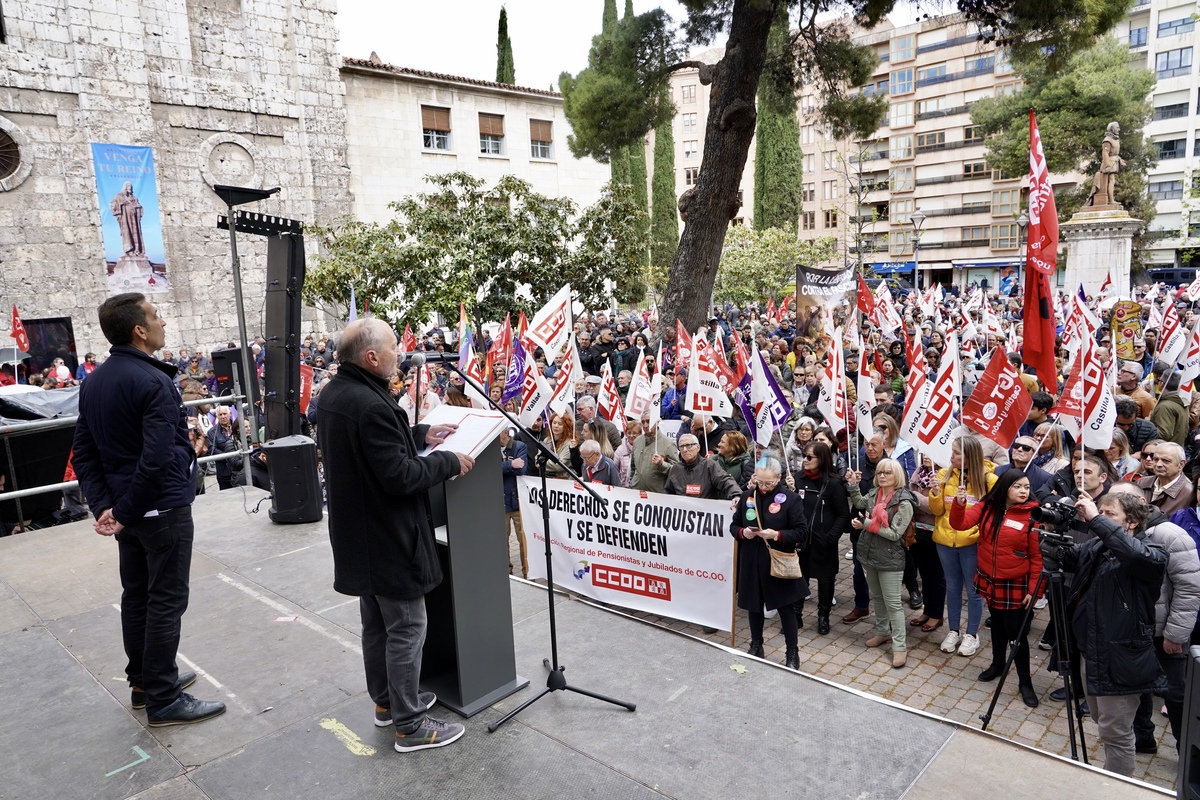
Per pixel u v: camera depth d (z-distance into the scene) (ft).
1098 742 16.85
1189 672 8.79
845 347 46.57
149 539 10.88
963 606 25.81
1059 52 43.01
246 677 12.84
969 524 20.67
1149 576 13.57
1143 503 14.57
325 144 83.56
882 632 22.20
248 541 20.15
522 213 64.69
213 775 10.21
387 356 9.70
